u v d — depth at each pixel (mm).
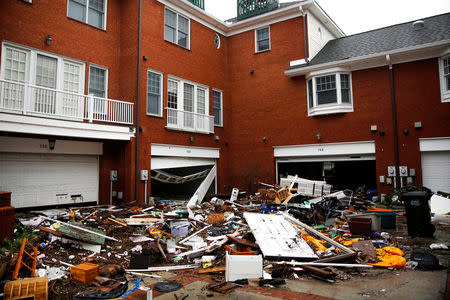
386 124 13344
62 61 11906
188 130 15227
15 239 6543
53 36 11617
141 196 12891
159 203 13094
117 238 7305
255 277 4695
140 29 13273
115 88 13672
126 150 12797
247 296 4070
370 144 13672
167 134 14242
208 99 16797
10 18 10500
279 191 13289
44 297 3906
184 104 15516
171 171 16781
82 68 12594
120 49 13977
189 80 15703
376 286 4387
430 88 12484
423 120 12555
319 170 19094
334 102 14383
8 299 3711
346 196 11891
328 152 14656
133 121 13008
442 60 12273
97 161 13156
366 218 7680
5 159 10484
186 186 18719
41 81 11258
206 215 10625
